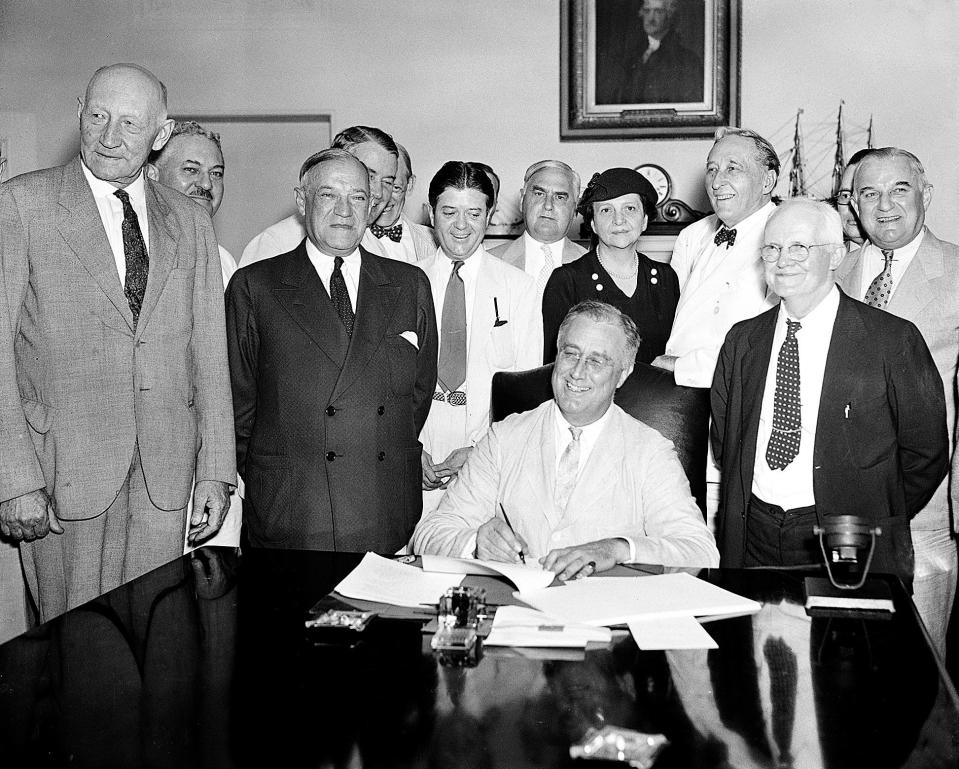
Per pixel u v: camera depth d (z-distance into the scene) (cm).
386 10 595
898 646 169
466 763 130
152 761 131
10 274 252
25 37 614
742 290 338
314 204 303
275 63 604
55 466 258
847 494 265
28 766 130
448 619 177
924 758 131
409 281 319
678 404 286
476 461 270
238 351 309
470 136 592
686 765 129
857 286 352
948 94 554
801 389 270
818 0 562
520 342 353
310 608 191
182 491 272
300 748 134
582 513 256
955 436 331
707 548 241
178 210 282
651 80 574
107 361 260
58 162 616
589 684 154
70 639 175
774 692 151
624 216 362
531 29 584
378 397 305
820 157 566
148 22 608
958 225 556
